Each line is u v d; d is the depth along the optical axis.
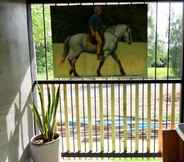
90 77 2.87
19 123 2.58
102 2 2.71
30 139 2.89
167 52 2.79
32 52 2.93
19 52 2.58
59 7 2.76
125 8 2.70
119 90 2.87
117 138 2.99
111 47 2.79
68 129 3.00
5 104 2.24
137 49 2.76
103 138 2.98
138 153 2.97
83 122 2.97
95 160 3.06
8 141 2.30
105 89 2.88
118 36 2.76
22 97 2.66
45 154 2.64
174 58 2.79
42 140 2.76
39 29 2.88
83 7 2.74
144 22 2.71
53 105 2.77
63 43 2.83
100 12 2.73
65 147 3.04
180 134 2.07
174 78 2.83
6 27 2.28
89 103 2.92
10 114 2.35
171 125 2.89
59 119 2.99
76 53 2.83
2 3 2.19
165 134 2.37
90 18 2.75
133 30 2.73
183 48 2.71
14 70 2.46
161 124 2.90
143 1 2.68
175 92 2.84
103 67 2.83
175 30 2.74
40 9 2.83
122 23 2.73
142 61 2.78
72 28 2.79
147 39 2.74
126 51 2.78
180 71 2.80
